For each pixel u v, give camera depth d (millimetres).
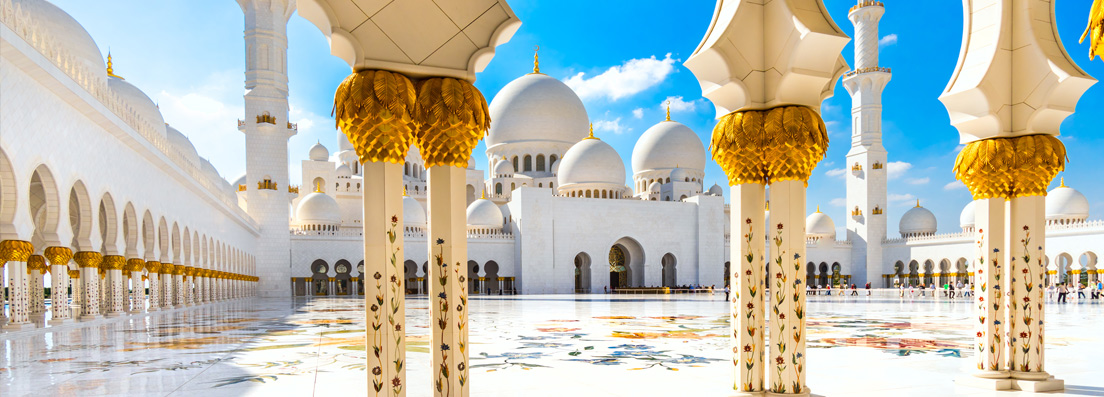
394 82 4594
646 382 7703
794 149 5887
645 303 32125
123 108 21750
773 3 5949
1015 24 7508
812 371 8484
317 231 55469
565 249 56656
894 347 11406
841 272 61875
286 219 46031
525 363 9391
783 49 5867
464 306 4859
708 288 55125
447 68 4844
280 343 12836
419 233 57062
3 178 14789
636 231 58781
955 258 53344
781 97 5945
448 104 4684
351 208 62562
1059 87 7145
